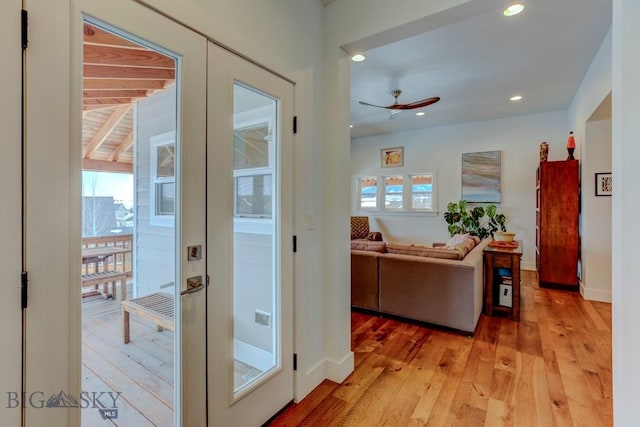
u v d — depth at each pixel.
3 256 0.87
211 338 1.46
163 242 1.42
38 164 0.94
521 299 3.93
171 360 1.41
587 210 3.92
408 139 6.62
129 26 1.13
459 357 2.49
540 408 1.86
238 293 1.75
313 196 2.09
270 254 1.85
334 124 2.16
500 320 3.28
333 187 2.16
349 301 2.29
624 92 1.24
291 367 1.92
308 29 2.05
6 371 0.88
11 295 0.89
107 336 1.37
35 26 0.92
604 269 3.83
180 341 1.34
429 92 4.33
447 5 1.78
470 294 2.88
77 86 1.02
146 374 1.45
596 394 1.99
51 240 0.97
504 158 5.66
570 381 2.14
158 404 1.44
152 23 1.20
